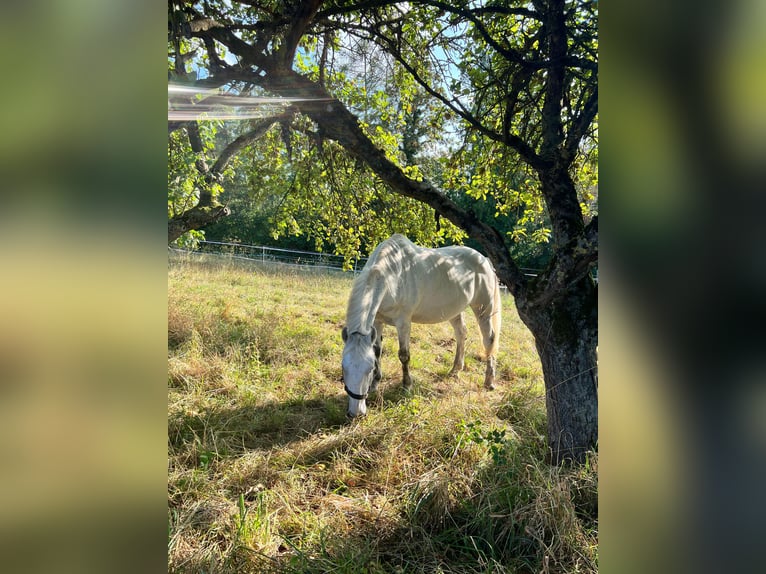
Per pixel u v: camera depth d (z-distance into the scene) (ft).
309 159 13.97
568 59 9.10
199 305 22.43
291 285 33.76
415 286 15.71
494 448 9.76
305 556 7.42
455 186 14.57
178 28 6.93
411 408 12.97
